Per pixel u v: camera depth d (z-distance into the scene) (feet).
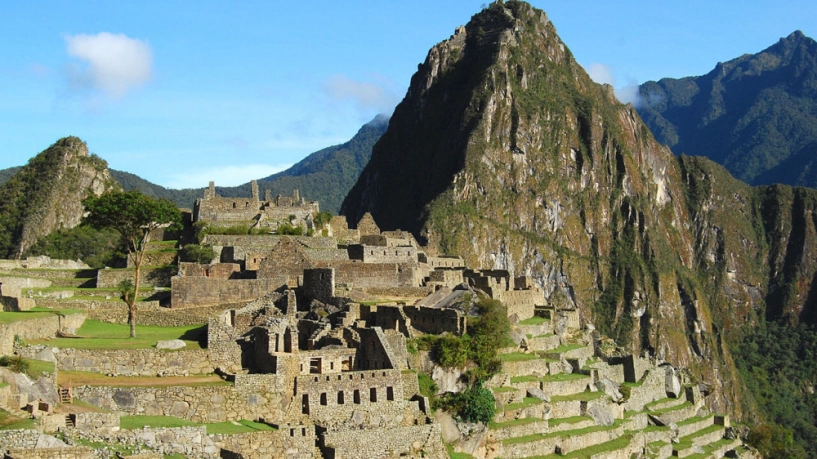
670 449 501.15
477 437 345.31
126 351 284.61
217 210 552.41
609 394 470.39
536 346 479.41
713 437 564.30
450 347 347.77
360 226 647.15
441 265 587.68
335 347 313.53
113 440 234.58
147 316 356.38
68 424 233.14
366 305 359.05
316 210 610.24
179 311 359.46
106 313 357.20
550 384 429.38
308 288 374.63
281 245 405.59
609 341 614.75
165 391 264.72
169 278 429.79
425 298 401.08
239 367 298.56
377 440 288.51
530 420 392.68
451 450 334.65
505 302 497.46
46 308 347.15
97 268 481.87
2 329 259.80
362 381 296.51
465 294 404.98
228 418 271.90
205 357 295.07
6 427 216.95
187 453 244.83
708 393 638.94
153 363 287.28
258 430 264.31
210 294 379.55
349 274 422.41
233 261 437.58
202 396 269.03
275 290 387.75
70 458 216.74
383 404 299.17
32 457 211.82
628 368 536.83
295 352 299.79
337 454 277.03
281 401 281.54
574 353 495.00
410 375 316.60
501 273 579.07
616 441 437.17
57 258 609.42
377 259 474.49
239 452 256.73
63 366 274.57
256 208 564.71
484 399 345.92
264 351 294.66
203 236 491.31
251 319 344.69
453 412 339.36
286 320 315.58
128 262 460.55
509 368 418.31
